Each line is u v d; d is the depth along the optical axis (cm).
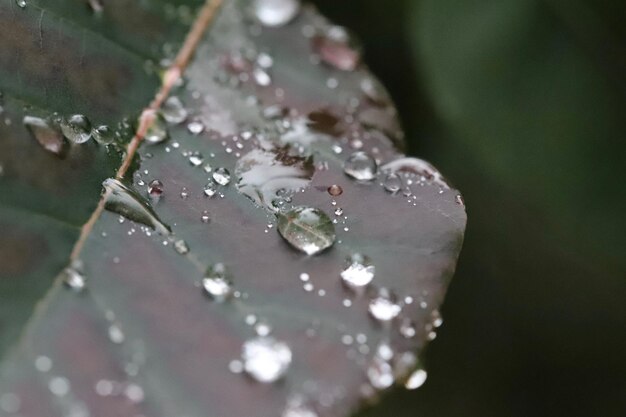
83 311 15
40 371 15
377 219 16
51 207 16
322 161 17
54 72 17
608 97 19
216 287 16
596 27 19
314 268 16
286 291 16
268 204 17
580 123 19
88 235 16
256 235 16
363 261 16
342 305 16
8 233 16
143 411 15
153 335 15
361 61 18
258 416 15
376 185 17
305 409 15
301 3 19
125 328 15
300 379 15
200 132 17
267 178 17
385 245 16
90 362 15
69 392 15
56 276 16
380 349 16
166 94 18
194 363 15
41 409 15
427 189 17
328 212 16
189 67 18
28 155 16
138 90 17
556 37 19
